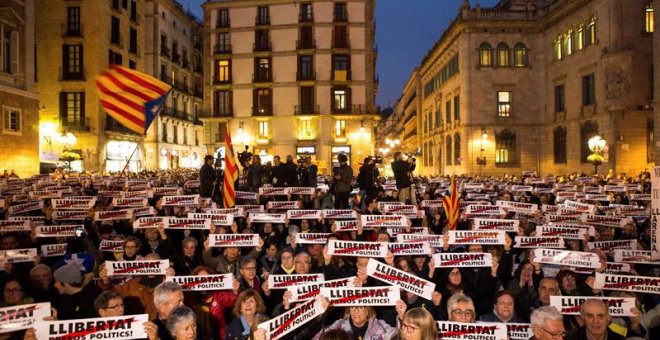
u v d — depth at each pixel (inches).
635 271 325.7
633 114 1515.7
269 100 2390.5
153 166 2588.6
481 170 1983.3
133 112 446.6
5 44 1475.1
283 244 474.3
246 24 2406.5
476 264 313.7
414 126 3528.5
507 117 1994.3
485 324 235.8
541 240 382.3
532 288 322.3
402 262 334.0
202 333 286.0
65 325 208.4
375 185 809.5
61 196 637.3
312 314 241.1
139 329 215.8
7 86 1448.1
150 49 2593.5
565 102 1828.2
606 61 1540.4
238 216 490.0
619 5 1515.7
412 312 204.5
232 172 520.4
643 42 1518.2
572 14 1760.6
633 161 1513.3
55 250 374.6
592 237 397.4
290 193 681.6
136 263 306.8
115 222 505.0
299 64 2375.7
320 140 2361.0
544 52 1983.3
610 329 269.0
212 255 405.4
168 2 2701.8
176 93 2854.3
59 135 2018.9
